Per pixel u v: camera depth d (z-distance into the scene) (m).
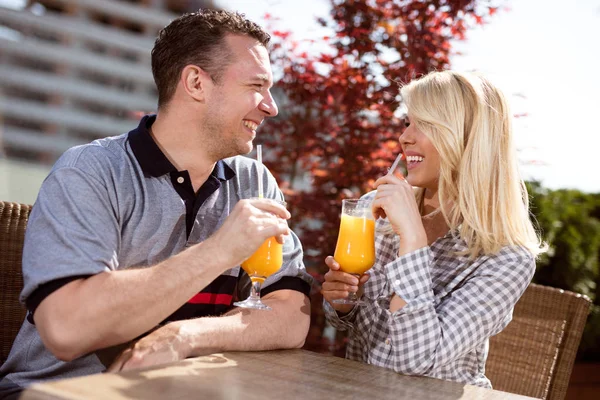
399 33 3.23
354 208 1.91
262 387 1.30
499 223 1.90
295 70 3.27
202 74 1.82
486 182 1.90
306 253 3.15
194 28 1.83
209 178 1.93
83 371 1.67
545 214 4.41
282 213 1.65
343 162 3.16
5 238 2.00
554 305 2.27
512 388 2.25
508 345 2.29
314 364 1.58
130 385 1.20
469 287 1.81
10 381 1.70
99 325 1.45
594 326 4.46
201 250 1.53
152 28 7.03
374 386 1.43
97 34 6.76
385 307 2.01
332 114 3.22
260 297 1.92
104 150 1.76
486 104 1.93
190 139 1.85
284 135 3.26
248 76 1.83
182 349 1.56
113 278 1.49
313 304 3.09
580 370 4.27
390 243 2.11
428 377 1.61
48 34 6.48
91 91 6.73
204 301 1.87
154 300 1.48
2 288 1.98
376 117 3.21
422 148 1.98
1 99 6.23
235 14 1.90
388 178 1.88
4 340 1.97
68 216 1.58
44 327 1.46
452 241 1.95
